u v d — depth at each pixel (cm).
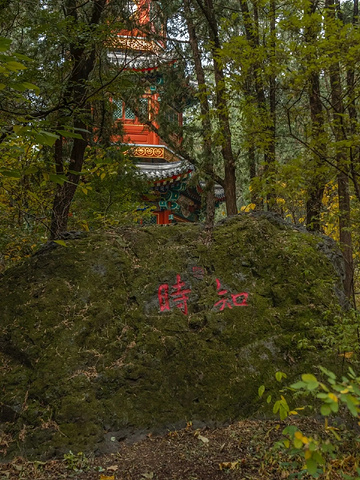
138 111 914
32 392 390
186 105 943
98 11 608
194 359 435
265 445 365
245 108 513
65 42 512
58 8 612
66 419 379
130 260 478
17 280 452
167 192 1424
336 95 489
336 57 422
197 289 471
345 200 572
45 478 335
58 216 575
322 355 443
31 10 538
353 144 410
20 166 573
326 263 497
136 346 431
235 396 423
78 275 454
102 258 467
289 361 442
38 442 368
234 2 936
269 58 459
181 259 483
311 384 179
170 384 423
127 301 455
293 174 456
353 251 614
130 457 367
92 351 417
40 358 406
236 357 441
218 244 497
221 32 794
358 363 447
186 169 1260
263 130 532
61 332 420
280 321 459
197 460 354
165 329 445
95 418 386
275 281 480
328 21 416
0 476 335
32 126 262
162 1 792
